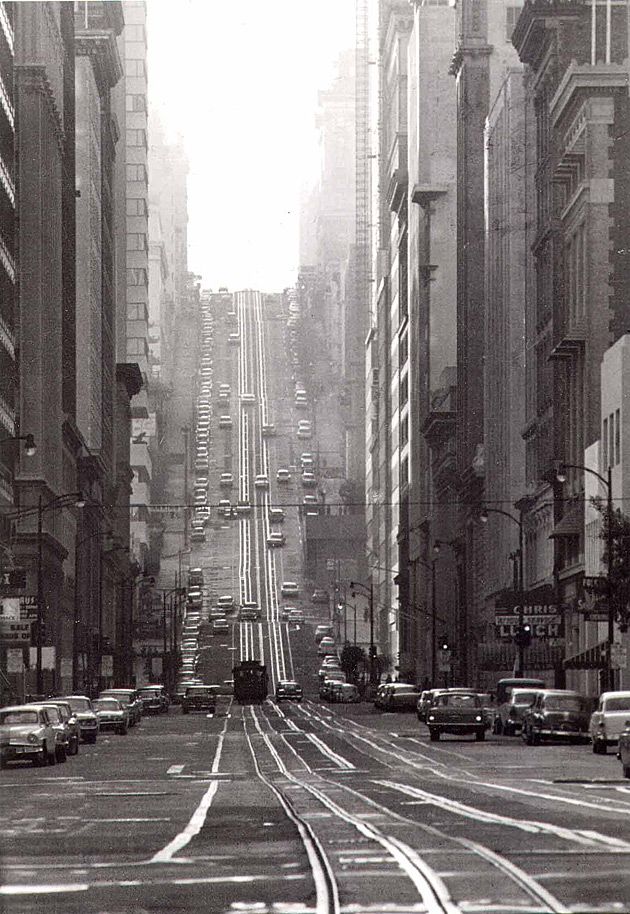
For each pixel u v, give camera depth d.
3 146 167.88
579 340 170.75
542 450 196.00
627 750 68.94
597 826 43.69
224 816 49.78
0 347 162.25
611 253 169.12
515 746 108.88
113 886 31.78
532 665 182.50
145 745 116.44
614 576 121.12
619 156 169.62
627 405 149.00
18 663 134.00
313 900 29.00
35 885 32.12
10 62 171.88
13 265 175.25
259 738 126.50
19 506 174.38
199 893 30.48
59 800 59.88
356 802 55.47
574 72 170.12
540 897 28.97
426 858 35.44
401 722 161.25
